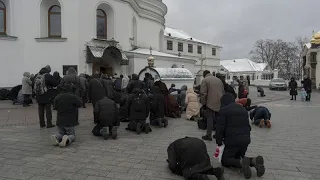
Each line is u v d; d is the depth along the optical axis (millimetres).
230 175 4852
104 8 22422
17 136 7730
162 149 6512
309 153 6312
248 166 4633
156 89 9625
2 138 7477
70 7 20031
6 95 17797
